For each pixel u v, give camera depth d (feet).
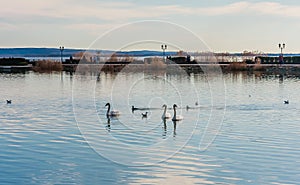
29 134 80.59
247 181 53.93
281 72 275.59
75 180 54.75
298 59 339.16
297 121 94.17
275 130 83.92
